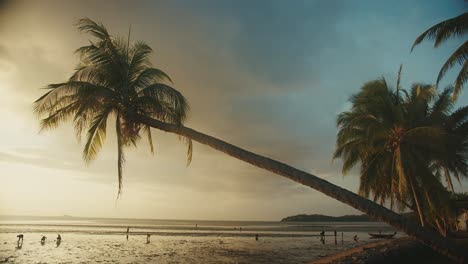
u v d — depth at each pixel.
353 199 10.68
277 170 11.48
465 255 10.26
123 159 13.48
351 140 22.75
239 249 42.06
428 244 10.43
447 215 18.67
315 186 10.99
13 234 64.38
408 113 20.98
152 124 13.75
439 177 26.83
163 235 71.75
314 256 34.22
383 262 19.64
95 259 31.67
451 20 12.88
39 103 13.48
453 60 12.80
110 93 13.70
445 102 23.05
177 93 14.01
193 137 12.94
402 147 19.69
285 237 69.44
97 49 14.00
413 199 21.80
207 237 67.19
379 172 20.48
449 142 21.56
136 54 15.16
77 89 13.36
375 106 20.20
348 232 93.44
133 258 32.62
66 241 51.97
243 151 12.03
